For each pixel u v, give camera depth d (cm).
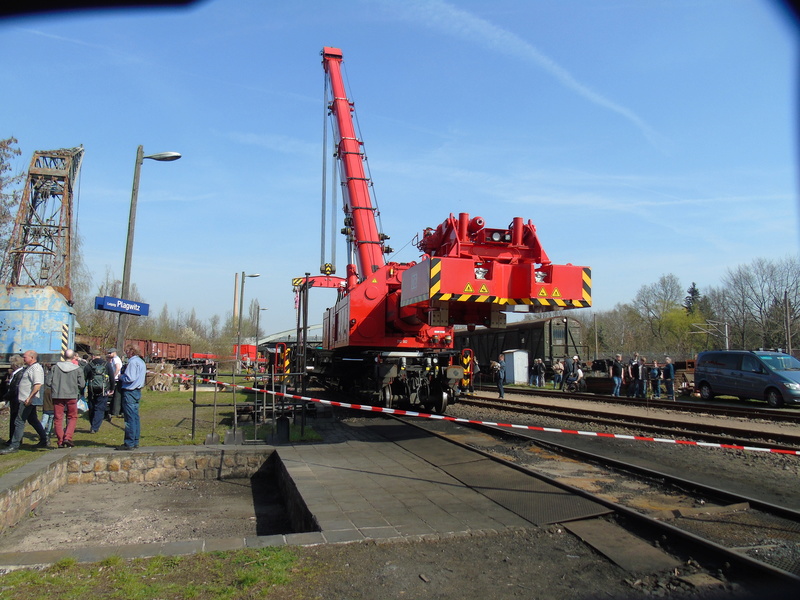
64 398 966
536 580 410
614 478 722
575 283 884
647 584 402
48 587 398
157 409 1572
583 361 3291
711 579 404
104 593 388
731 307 5853
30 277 3188
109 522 700
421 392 1377
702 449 952
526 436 1012
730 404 1975
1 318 1716
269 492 852
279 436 1008
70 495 822
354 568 430
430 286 836
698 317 6241
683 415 1558
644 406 1827
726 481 723
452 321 1020
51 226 3262
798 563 425
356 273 1673
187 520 712
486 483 678
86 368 1161
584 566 435
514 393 2477
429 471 757
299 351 1468
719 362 2038
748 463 841
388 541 482
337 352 1642
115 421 1362
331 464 805
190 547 469
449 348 1396
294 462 818
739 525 525
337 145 1877
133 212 1343
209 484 897
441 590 394
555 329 3297
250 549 464
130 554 456
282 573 414
